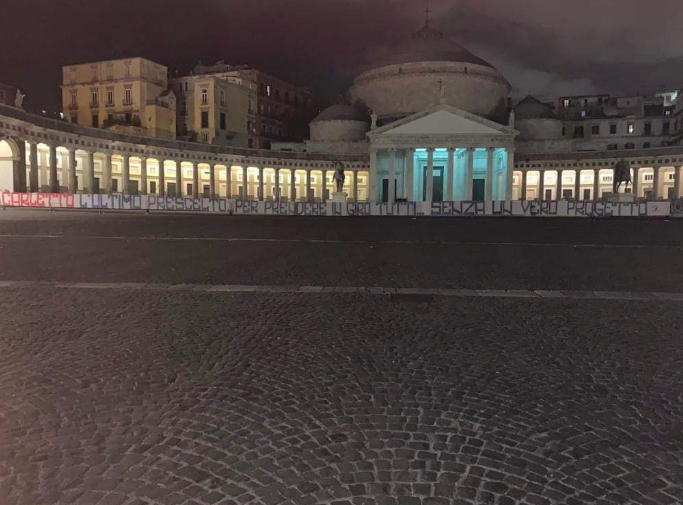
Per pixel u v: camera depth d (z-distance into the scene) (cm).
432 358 623
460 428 439
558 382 547
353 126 8569
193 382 538
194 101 7962
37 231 2420
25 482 351
